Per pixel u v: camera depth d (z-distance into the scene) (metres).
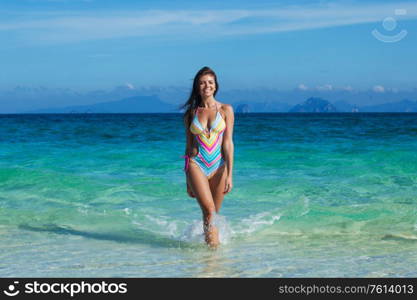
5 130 28.28
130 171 10.66
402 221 6.15
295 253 4.78
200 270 4.25
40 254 4.82
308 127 31.94
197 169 5.41
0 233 5.79
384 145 15.43
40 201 7.75
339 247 4.99
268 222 6.19
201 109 5.47
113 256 4.75
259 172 10.31
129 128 31.64
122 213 6.87
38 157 13.23
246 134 23.36
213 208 5.28
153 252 4.91
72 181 9.29
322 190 8.24
